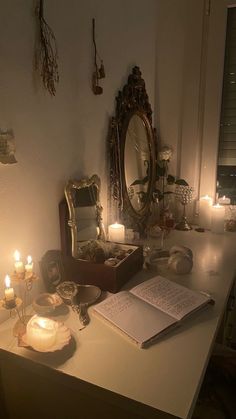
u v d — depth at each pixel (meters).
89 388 0.77
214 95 1.93
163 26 1.95
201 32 1.87
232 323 1.96
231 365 1.20
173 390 0.74
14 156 0.98
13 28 0.94
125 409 0.74
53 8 1.10
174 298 1.10
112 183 1.60
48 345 0.85
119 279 1.19
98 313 1.02
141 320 0.98
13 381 0.91
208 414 1.04
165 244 1.72
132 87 1.70
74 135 1.30
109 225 1.62
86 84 1.34
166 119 2.07
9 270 1.03
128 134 1.69
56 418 0.87
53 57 1.11
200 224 2.04
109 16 1.45
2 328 0.98
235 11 1.84
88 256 1.25
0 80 0.92
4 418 0.97
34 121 1.07
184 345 0.90
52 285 1.16
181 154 2.08
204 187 2.09
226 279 1.30
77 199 1.30
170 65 1.99
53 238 1.24
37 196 1.12
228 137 2.02
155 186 2.05
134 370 0.80
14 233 1.04
